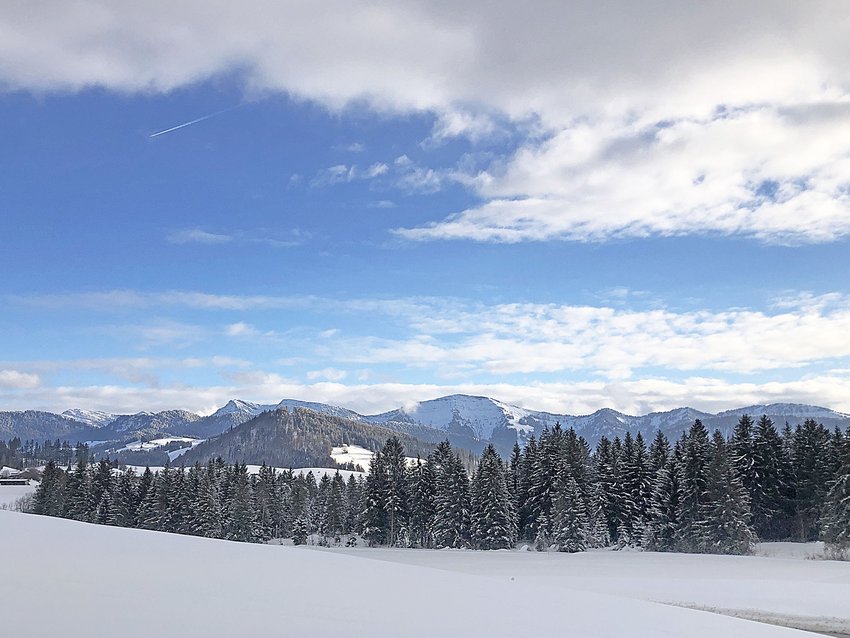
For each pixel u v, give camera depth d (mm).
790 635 13297
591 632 11133
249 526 85875
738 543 64438
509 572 46562
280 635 8797
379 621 10203
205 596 10688
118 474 104125
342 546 90938
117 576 11594
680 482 70812
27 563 11977
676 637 11664
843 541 58844
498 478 79000
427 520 85750
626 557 60938
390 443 89188
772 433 75562
